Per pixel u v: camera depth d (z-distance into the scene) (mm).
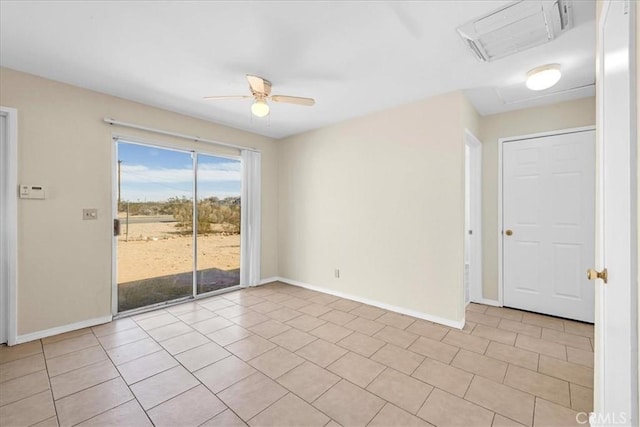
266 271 4617
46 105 2621
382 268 3410
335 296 3875
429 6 1693
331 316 3156
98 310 2934
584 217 2941
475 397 1812
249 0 1648
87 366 2162
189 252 3760
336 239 3898
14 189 2467
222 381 1989
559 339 2574
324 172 4043
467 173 4375
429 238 3020
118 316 3100
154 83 2725
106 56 2256
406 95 2953
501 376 2027
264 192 4566
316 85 2736
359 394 1853
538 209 3188
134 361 2238
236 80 2660
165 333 2734
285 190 4641
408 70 2447
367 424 1603
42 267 2615
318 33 1956
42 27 1896
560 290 3068
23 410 1701
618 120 958
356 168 3660
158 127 3332
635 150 771
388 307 3354
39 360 2238
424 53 2188
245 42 2066
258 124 3955
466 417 1647
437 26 1873
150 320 3049
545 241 3146
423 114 3057
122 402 1776
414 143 3125
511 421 1613
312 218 4211
